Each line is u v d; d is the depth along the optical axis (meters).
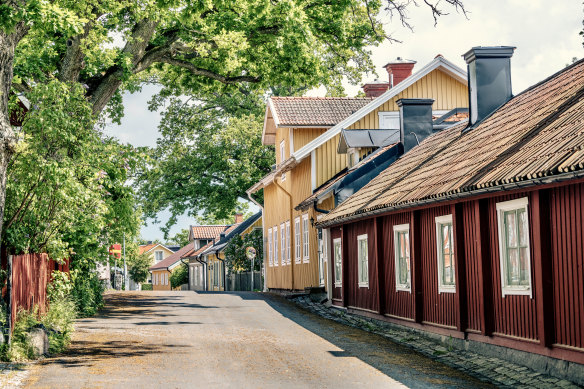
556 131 11.73
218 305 24.56
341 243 22.44
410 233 16.52
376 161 24.78
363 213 18.36
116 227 19.31
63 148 15.31
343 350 13.62
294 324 18.33
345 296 22.02
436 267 15.09
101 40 20.14
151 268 97.69
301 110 32.41
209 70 26.17
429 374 11.12
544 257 10.63
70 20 11.52
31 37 20.08
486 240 12.84
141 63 24.27
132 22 23.44
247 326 17.70
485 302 12.74
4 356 11.76
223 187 51.03
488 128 16.70
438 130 24.86
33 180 14.06
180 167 51.31
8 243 14.35
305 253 30.11
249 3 19.64
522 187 10.73
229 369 11.32
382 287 18.55
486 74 18.66
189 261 76.31
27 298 13.64
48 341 12.94
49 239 15.41
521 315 11.55
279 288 35.38
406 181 17.89
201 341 14.67
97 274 23.00
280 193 35.19
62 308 15.40
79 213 16.02
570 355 10.01
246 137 50.16
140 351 13.18
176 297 29.56
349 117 29.66
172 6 14.87
